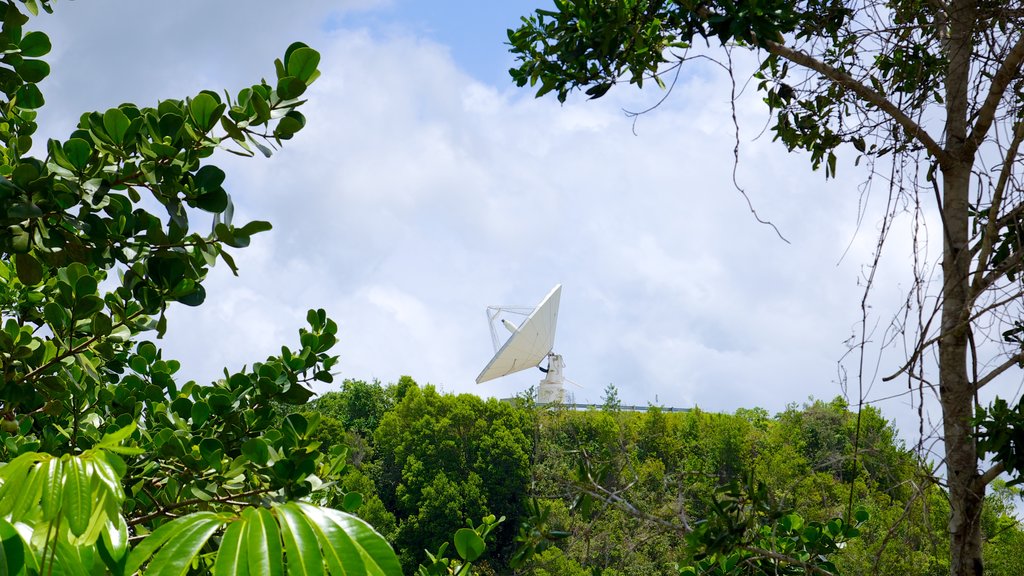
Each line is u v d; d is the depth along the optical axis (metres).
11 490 1.18
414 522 28.44
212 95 2.93
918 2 3.64
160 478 4.18
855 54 3.55
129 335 3.98
